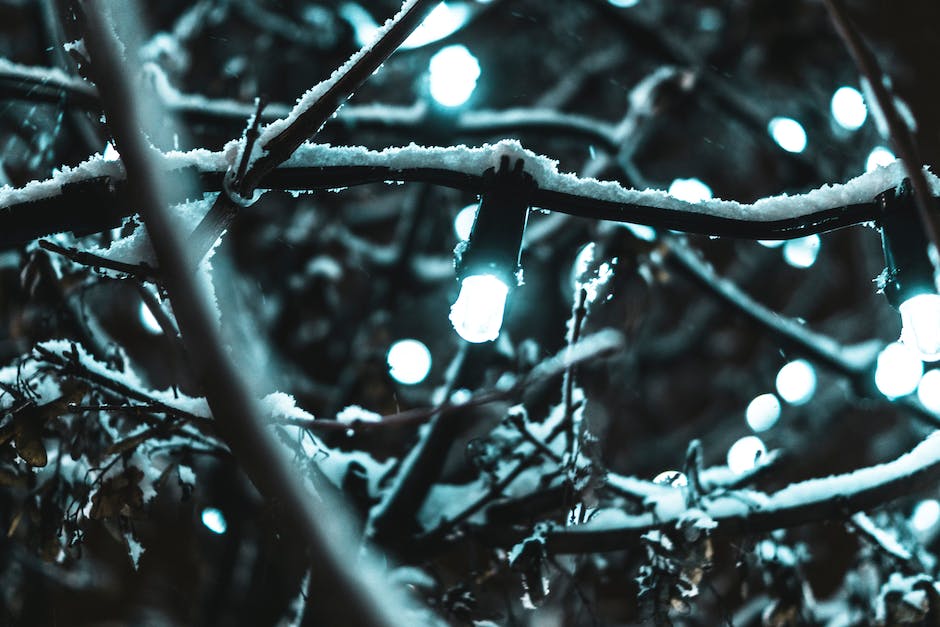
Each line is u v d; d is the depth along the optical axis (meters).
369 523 3.88
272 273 6.59
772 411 7.03
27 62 5.75
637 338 5.30
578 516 3.38
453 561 4.58
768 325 5.14
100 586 7.10
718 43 7.07
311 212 6.62
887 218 2.56
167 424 3.17
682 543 3.49
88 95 3.55
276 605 5.28
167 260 2.46
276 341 6.32
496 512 3.88
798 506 3.57
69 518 3.39
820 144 6.46
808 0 6.62
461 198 6.77
